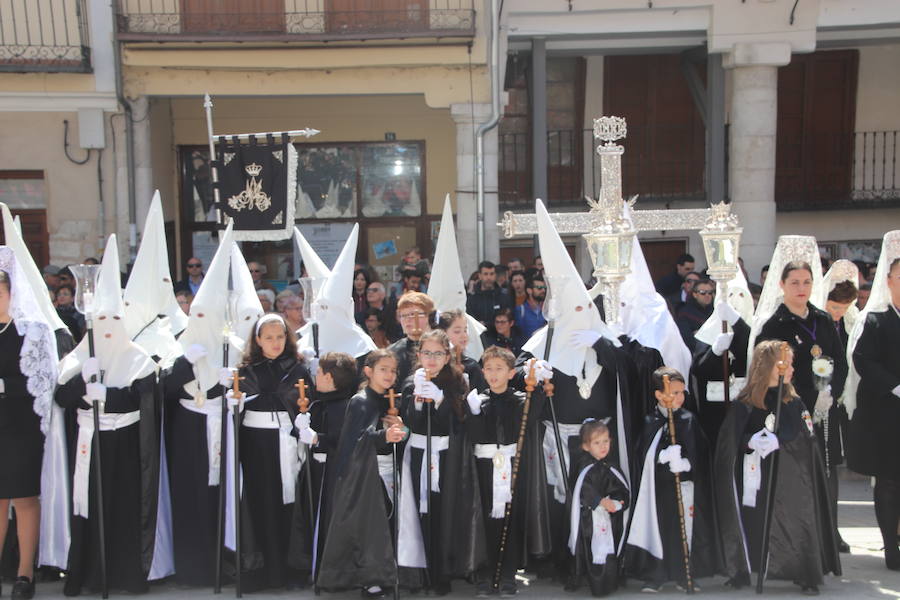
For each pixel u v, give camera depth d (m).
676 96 14.41
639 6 11.62
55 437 5.91
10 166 11.50
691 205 14.45
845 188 14.57
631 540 5.76
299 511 5.86
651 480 5.74
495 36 11.15
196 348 5.86
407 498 5.67
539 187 12.12
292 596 5.75
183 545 5.93
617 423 6.02
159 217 6.54
